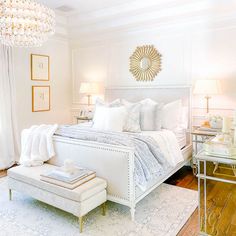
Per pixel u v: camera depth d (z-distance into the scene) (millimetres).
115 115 3643
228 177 3588
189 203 2814
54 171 2521
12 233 2238
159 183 3018
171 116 3947
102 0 3961
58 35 5223
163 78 4469
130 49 4812
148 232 2238
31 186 2623
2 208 2729
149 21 4246
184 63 4230
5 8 2641
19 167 2922
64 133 3068
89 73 5473
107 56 5148
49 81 5254
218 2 3553
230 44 3816
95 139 2764
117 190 2529
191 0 3662
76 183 2332
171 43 4332
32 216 2545
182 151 3695
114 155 2512
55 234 2215
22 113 4719
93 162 2682
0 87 4230
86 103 5594
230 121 2285
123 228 2303
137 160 2504
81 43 5492
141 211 2633
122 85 4980
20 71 4637
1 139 4270
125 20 4449
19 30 2803
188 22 4105
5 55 4301
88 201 2291
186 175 3803
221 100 3957
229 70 3854
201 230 2211
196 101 4176
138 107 3867
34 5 2770
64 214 2582
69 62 5758
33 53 4871
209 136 3715
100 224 2375
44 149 3061
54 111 5410
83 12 4527
